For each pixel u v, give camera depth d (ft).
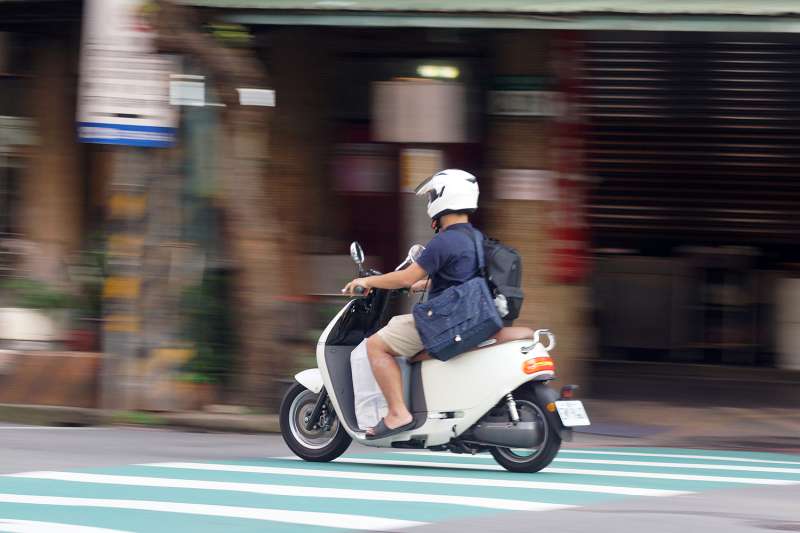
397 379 75.25
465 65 118.62
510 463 76.43
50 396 109.91
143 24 103.14
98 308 117.39
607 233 174.50
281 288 108.06
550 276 114.62
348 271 124.77
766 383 143.95
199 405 106.42
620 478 75.92
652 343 159.43
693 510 62.69
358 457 86.43
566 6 101.24
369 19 103.71
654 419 115.65
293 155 123.34
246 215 105.91
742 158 162.91
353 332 78.64
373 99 123.34
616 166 166.40
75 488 66.85
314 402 81.20
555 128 114.42
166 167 105.91
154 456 83.92
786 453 99.76
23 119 131.95
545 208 114.73
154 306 106.63
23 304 117.50
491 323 73.41
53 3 122.62
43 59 131.13
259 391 105.81
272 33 122.21
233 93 105.09
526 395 74.79
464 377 74.43
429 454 89.40
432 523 56.95
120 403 106.52
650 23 100.22
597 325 161.07
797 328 154.40
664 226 175.11
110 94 104.22
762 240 172.86
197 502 62.39
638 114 151.23
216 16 105.19
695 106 148.15
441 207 75.41
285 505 61.72
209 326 107.24
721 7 99.30
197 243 107.24
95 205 130.93
